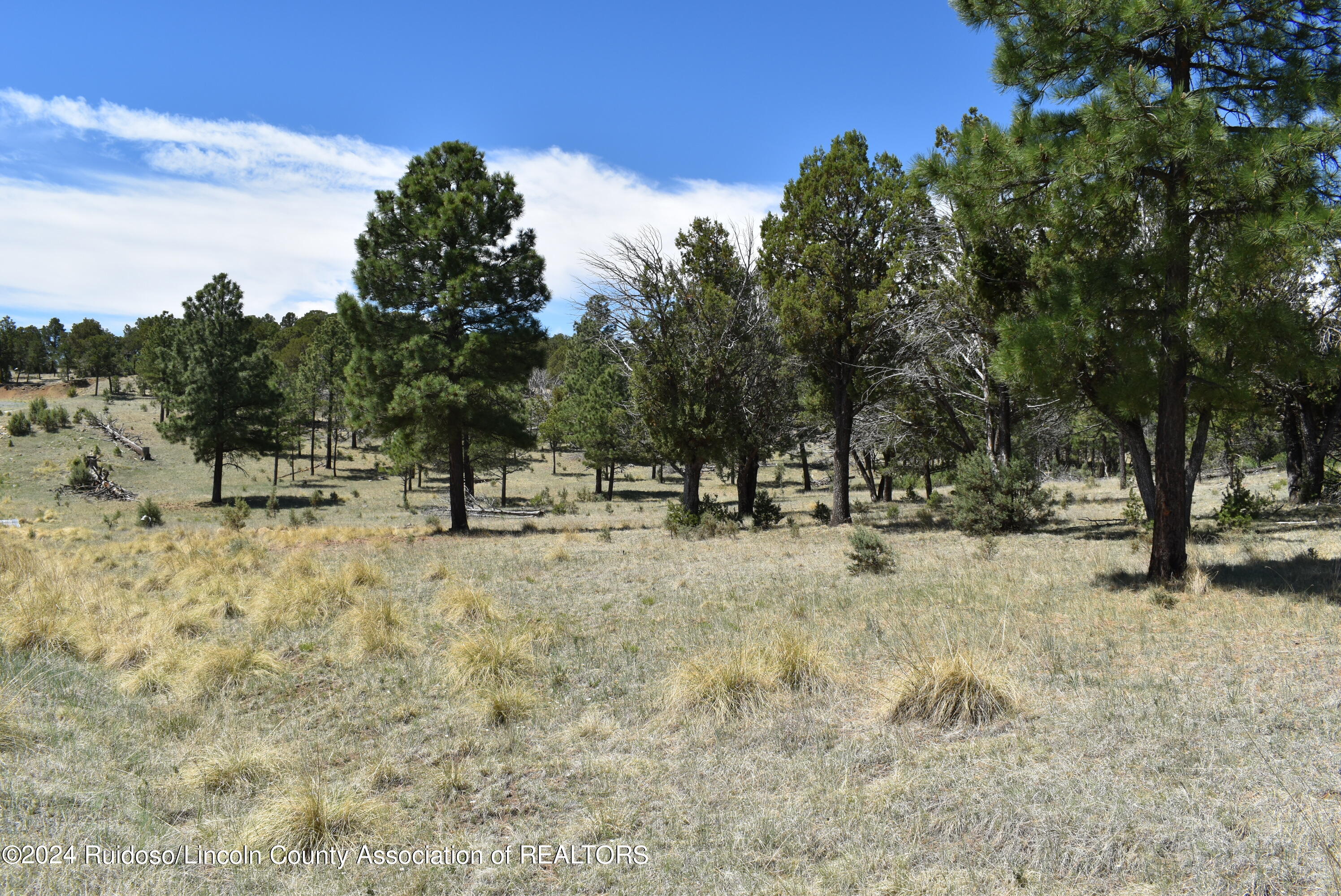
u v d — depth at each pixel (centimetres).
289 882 383
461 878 388
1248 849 339
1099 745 466
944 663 566
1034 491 1795
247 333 4322
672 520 2209
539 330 2481
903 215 1989
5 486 4162
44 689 672
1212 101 816
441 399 2239
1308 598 809
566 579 1325
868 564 1222
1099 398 941
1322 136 736
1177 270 909
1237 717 493
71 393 8694
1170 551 958
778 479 6284
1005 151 916
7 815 421
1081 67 934
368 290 2336
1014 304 1113
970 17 977
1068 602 895
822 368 2244
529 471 7144
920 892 334
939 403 2534
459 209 2306
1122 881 332
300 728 612
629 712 618
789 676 645
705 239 2436
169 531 2527
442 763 532
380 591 1208
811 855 382
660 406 2334
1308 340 816
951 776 442
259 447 4300
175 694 685
